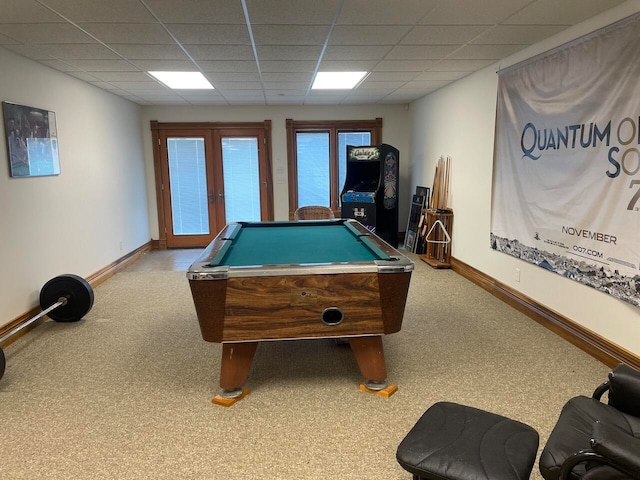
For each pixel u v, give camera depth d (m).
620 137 2.80
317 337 2.58
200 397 2.68
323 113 7.47
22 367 3.09
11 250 3.69
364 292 2.54
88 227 5.14
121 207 6.20
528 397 2.62
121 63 4.25
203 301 2.48
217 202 7.54
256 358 3.23
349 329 2.58
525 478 1.44
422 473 1.50
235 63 4.34
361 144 7.65
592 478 1.32
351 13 2.97
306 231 4.06
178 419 2.45
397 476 1.98
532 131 3.78
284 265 2.54
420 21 3.16
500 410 2.49
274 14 2.97
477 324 3.82
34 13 2.88
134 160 6.79
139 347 3.43
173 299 4.65
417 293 4.73
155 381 2.89
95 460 2.10
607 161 2.92
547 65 3.54
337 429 2.34
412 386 2.78
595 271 3.08
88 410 2.54
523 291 4.10
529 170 3.85
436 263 5.84
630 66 2.70
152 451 2.17
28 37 3.39
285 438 2.26
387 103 7.41
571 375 2.89
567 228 3.36
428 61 4.40
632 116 2.70
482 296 4.60
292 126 7.45
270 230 4.14
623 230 2.81
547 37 3.57
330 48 3.85
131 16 2.96
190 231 7.59
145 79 5.02
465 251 5.38
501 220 4.39
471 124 5.09
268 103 7.16
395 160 6.95
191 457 2.12
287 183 7.58
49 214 4.29
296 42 3.65
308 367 3.08
